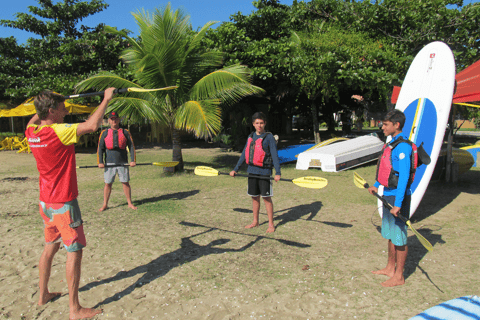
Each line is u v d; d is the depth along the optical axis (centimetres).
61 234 256
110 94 257
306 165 921
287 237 422
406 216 293
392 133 296
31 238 436
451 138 725
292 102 1733
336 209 545
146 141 2148
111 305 276
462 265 332
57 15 2030
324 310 263
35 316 263
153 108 869
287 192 676
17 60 1994
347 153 905
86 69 1762
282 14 1250
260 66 1147
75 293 258
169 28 838
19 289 306
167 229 460
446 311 184
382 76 939
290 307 268
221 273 328
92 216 526
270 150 429
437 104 464
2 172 989
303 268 333
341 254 366
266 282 309
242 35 1155
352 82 1038
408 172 277
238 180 815
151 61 833
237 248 389
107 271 337
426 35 1039
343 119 2194
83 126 246
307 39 1073
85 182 832
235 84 868
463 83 677
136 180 838
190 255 372
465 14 1016
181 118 822
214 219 502
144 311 267
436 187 693
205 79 888
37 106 249
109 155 549
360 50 1011
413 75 537
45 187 252
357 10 1127
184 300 282
